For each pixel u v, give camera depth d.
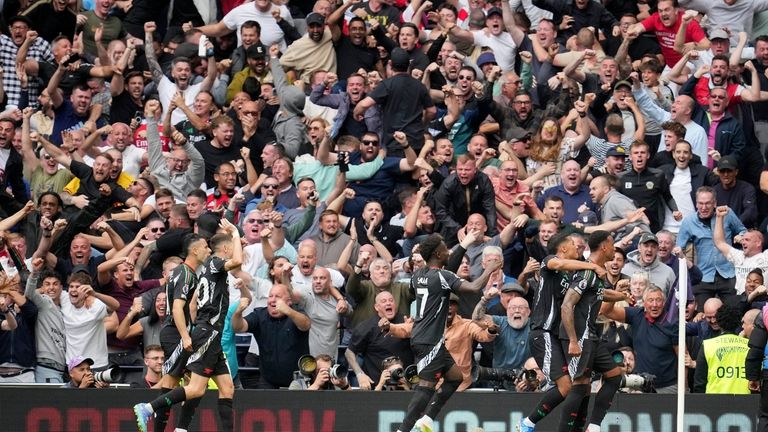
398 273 63.91
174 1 86.50
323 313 60.56
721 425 56.16
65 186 72.06
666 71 81.88
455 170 69.38
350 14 82.56
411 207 68.38
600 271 49.75
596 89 77.38
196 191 66.75
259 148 73.50
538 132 72.56
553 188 69.75
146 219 69.12
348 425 56.41
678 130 71.69
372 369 59.56
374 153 71.31
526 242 65.44
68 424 56.56
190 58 78.62
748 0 83.38
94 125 75.38
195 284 52.66
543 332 50.91
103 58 80.56
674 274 64.25
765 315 52.69
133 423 56.56
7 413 56.50
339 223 66.81
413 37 78.12
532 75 79.00
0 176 70.44
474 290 51.38
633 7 86.81
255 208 68.69
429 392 51.69
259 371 61.16
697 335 59.53
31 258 65.12
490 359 60.84
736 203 70.50
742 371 56.91
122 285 63.47
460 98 74.31
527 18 84.44
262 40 81.81
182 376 53.50
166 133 73.50
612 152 70.56
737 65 77.94
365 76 75.00
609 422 56.38
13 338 59.81
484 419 56.56
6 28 81.81
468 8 85.31
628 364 58.00
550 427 56.75
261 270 64.38
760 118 76.44
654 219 69.31
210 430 57.03
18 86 79.00
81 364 58.09
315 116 75.25
